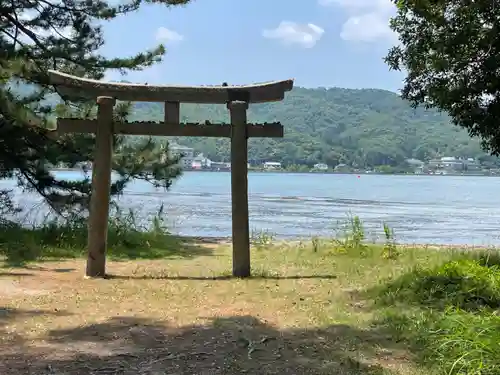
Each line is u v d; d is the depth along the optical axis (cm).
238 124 875
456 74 881
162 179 1461
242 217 881
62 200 1323
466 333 485
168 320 598
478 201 4066
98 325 573
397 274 854
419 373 441
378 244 1364
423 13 869
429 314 595
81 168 1350
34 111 1212
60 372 441
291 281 834
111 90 866
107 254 1129
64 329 558
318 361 473
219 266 1020
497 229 2078
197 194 4359
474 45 862
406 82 952
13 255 1019
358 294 736
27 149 1281
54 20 1311
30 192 1361
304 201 3719
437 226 2166
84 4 1322
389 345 515
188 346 510
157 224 1511
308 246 1307
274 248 1281
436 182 9031
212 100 878
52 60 1298
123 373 442
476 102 895
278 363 468
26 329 555
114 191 1365
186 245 1402
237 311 641
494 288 677
